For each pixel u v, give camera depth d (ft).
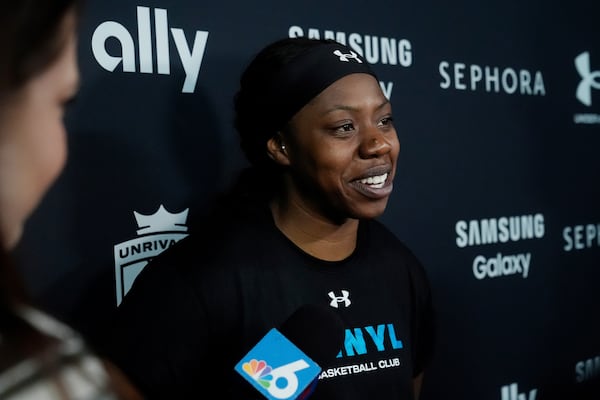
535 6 6.16
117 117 4.01
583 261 6.58
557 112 6.35
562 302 6.41
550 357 6.32
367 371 3.39
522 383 6.11
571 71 6.45
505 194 5.96
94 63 3.92
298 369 2.74
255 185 3.73
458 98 5.63
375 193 3.37
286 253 3.41
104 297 4.00
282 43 3.44
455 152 5.62
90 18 3.89
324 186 3.33
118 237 4.04
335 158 3.27
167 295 3.12
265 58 3.42
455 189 5.62
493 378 5.90
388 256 3.79
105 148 3.97
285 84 3.30
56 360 1.06
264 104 3.39
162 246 4.21
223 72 4.42
